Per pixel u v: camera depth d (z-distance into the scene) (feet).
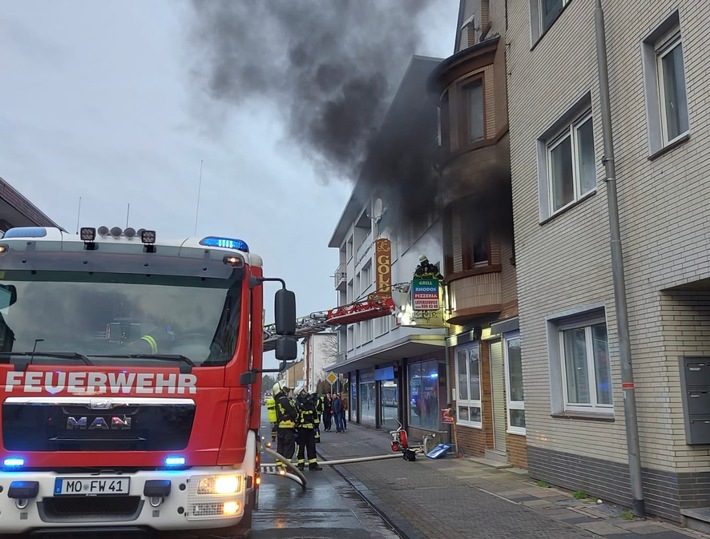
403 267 68.18
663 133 23.27
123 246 17.76
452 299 44.24
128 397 15.85
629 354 23.62
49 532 14.82
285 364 19.22
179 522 15.24
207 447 16.01
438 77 46.83
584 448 27.35
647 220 23.31
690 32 21.08
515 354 38.65
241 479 16.10
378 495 30.22
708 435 21.50
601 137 26.66
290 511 26.58
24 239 17.34
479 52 43.55
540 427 31.58
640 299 23.56
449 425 49.83
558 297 30.04
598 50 25.94
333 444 61.52
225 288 17.79
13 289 16.78
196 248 18.11
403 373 71.00
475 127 44.86
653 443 22.54
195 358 16.70
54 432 15.38
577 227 28.43
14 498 14.74
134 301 17.19
